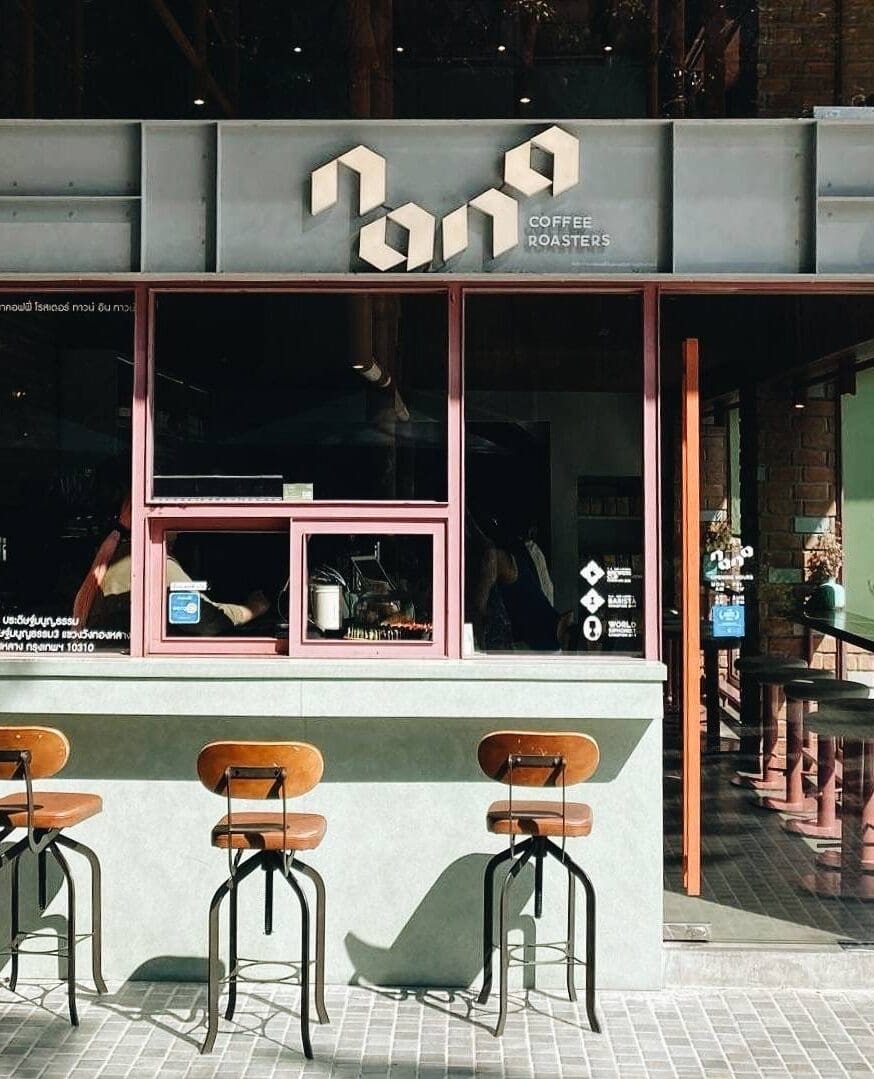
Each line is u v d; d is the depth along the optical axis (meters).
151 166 5.91
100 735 6.03
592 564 6.04
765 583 6.34
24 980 6.04
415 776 5.98
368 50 6.13
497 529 6.03
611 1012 5.71
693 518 6.22
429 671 5.80
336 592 6.03
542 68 6.16
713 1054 5.29
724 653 6.36
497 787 5.98
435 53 6.15
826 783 6.56
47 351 6.11
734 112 6.17
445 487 6.02
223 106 6.12
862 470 6.31
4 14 6.17
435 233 5.89
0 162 5.95
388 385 6.04
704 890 6.32
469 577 6.05
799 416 6.27
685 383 6.18
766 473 6.28
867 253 5.87
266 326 6.05
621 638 6.04
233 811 6.00
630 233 5.87
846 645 6.45
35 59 6.16
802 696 6.42
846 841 6.35
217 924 5.31
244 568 6.07
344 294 6.05
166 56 6.12
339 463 6.04
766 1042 5.41
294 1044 5.36
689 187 5.86
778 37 6.18
